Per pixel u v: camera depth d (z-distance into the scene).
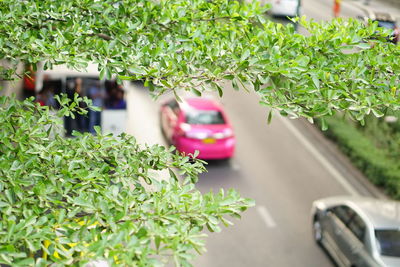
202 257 9.89
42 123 4.17
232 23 4.68
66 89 11.52
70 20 4.54
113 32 4.43
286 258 10.13
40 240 2.75
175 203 3.14
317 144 15.77
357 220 9.62
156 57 3.83
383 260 8.65
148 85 3.74
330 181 13.59
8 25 4.38
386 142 14.80
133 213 3.18
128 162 3.96
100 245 2.64
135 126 15.16
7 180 3.31
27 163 3.56
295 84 3.60
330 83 3.64
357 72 3.77
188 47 4.00
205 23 4.78
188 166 4.07
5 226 2.84
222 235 10.68
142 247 2.63
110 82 11.91
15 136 3.80
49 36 4.58
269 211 11.80
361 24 4.60
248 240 10.61
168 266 8.27
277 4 21.42
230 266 9.70
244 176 13.39
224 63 3.82
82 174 3.46
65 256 2.67
